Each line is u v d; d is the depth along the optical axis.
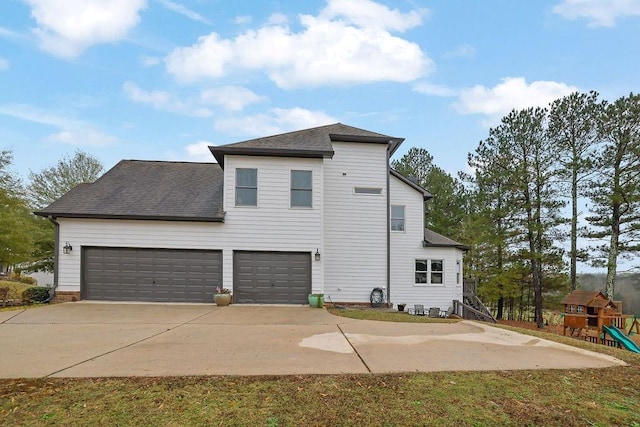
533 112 20.06
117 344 6.46
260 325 8.70
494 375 4.80
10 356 5.59
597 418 3.63
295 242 13.27
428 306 16.58
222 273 13.01
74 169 27.73
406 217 16.75
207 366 5.03
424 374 4.77
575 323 13.59
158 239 12.91
